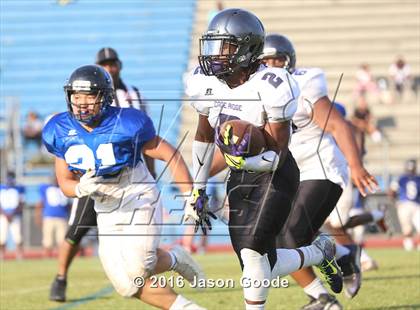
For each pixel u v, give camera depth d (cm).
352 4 6106
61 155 1402
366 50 5825
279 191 1249
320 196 1581
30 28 6316
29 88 5803
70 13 6378
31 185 4562
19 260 3631
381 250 3450
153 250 1362
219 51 1224
